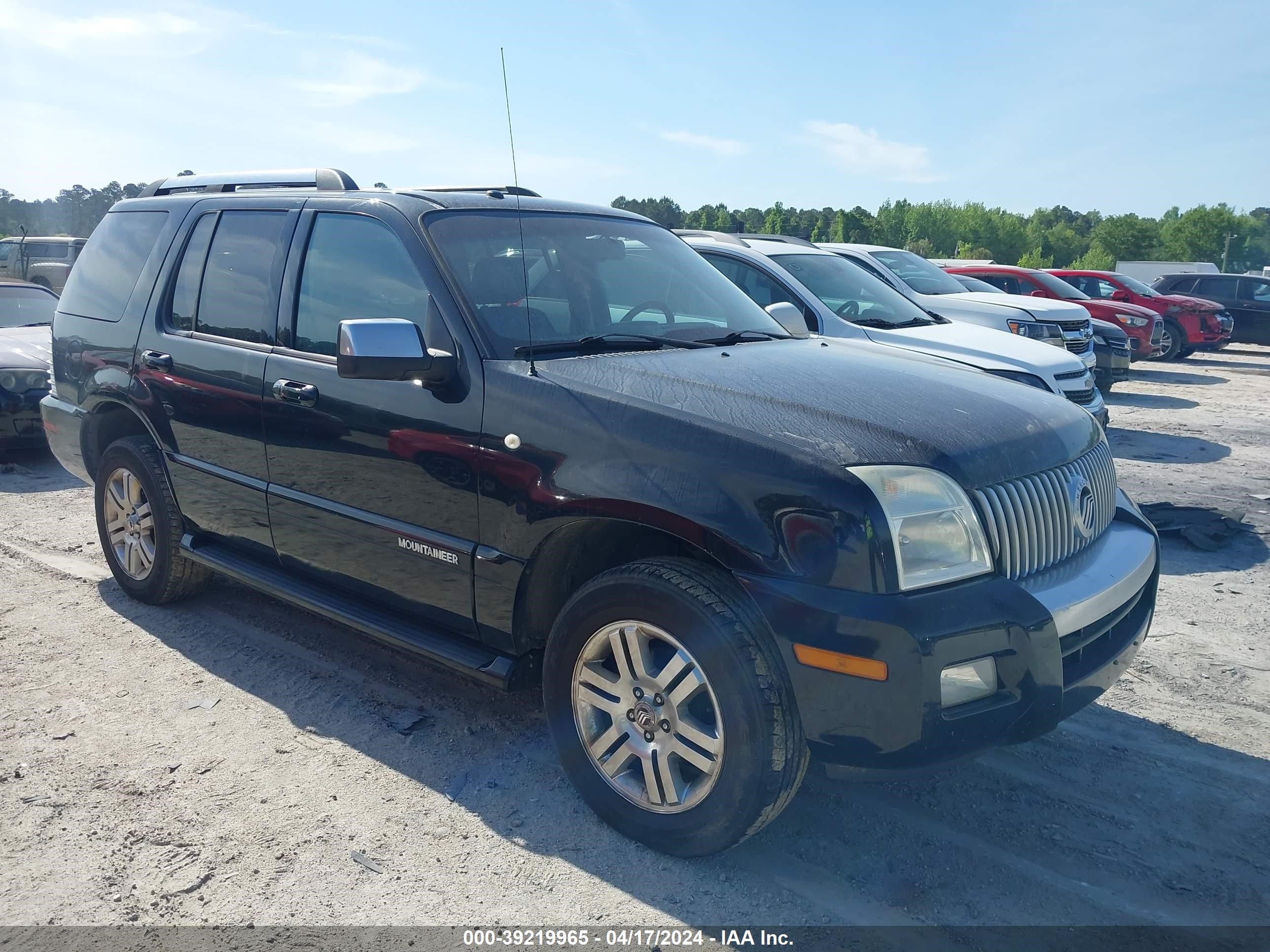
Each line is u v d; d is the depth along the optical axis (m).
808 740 2.59
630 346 3.49
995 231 170.50
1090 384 8.69
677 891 2.76
